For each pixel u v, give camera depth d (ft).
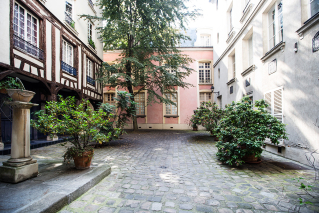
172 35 37.37
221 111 26.96
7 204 6.43
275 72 17.37
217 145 14.71
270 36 19.52
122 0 33.53
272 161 14.55
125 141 26.61
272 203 7.59
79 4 30.99
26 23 18.86
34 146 19.98
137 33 33.17
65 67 26.13
